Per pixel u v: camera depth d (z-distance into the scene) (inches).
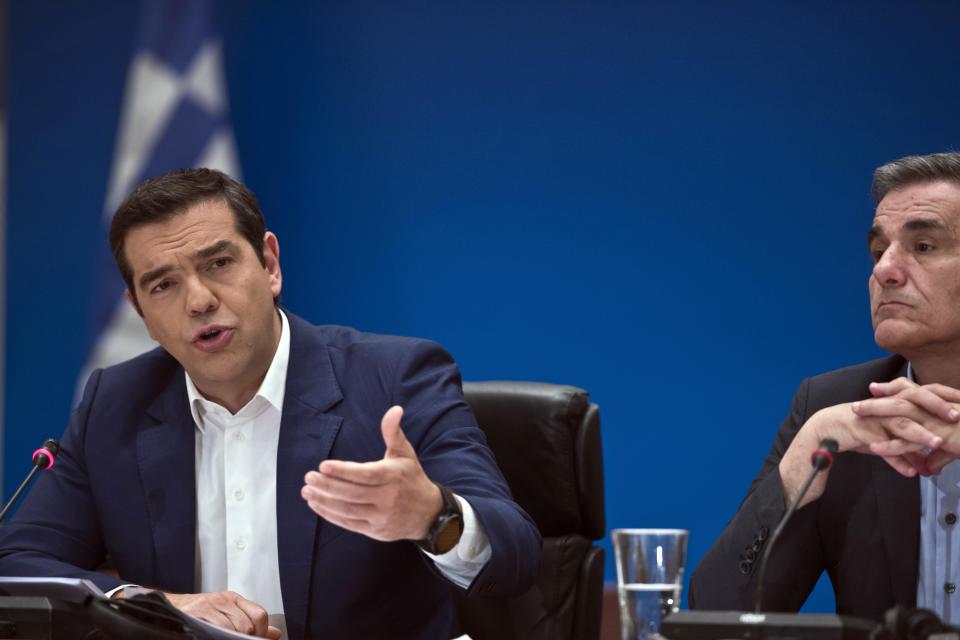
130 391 263.3
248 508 246.1
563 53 562.9
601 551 286.5
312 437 243.1
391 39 577.3
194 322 232.7
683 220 549.6
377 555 234.8
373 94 577.6
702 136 548.7
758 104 543.8
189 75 566.3
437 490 197.5
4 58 606.9
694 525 539.5
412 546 239.3
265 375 250.5
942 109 524.4
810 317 535.2
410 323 571.5
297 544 235.1
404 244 573.6
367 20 578.2
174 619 168.4
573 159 560.4
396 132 575.8
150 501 248.5
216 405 250.1
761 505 220.8
